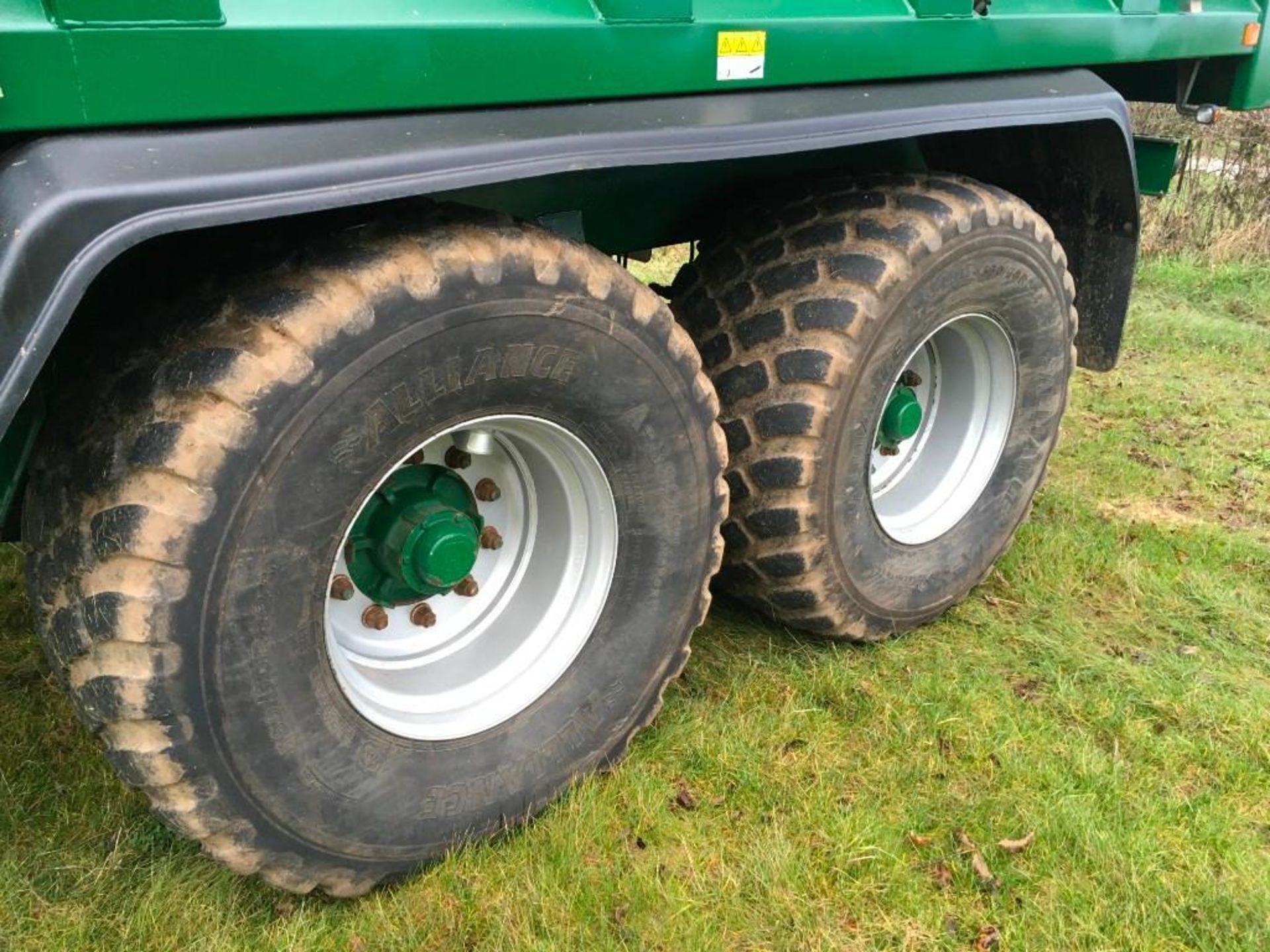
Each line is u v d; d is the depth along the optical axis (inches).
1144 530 153.8
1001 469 131.5
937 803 99.7
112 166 57.2
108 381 70.0
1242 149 327.9
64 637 69.1
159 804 71.8
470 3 69.3
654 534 93.4
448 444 86.4
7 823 90.7
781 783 100.5
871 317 101.3
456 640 92.4
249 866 77.1
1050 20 107.4
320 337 66.8
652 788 98.2
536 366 78.4
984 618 131.3
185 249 72.8
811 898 89.0
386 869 85.1
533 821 94.0
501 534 94.4
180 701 68.0
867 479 111.7
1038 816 97.3
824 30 88.3
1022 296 119.5
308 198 62.1
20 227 54.7
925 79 100.8
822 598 112.2
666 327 85.3
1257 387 219.1
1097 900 89.4
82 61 55.7
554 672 92.7
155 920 82.8
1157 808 99.7
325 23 62.6
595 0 75.3
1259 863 94.6
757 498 106.6
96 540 66.1
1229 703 115.3
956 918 88.2
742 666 117.0
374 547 84.1
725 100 84.2
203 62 59.0
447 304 71.4
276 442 66.7
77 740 100.0
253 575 68.6
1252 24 137.1
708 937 84.4
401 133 67.3
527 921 84.3
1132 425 195.3
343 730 78.5
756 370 104.0
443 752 86.3
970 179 114.0
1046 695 116.2
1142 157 156.9
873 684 115.4
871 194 108.1
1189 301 283.7
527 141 71.1
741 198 116.6
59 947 80.4
